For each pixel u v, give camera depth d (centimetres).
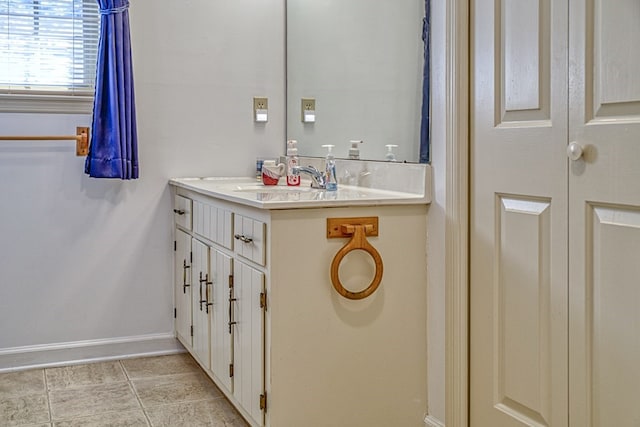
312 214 214
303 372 216
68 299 319
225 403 272
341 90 290
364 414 226
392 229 226
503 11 198
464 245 216
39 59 309
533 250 190
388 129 254
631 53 159
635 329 161
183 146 332
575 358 178
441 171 222
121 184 324
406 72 241
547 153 184
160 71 326
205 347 281
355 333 222
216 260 264
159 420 255
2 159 305
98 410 264
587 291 173
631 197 160
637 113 159
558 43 179
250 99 343
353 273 221
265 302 214
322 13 307
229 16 337
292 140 331
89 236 321
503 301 203
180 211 317
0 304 309
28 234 311
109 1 300
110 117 303
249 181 321
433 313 228
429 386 232
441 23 219
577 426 178
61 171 314
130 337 331
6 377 300
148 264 331
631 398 162
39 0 308
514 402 200
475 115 211
